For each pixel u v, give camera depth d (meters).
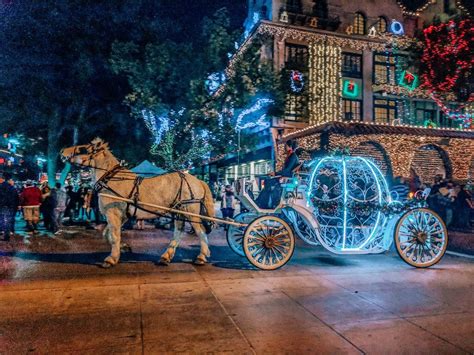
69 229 13.32
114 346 3.63
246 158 28.80
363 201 7.69
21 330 4.00
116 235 7.15
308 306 4.84
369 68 27.05
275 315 4.51
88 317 4.39
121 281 5.97
